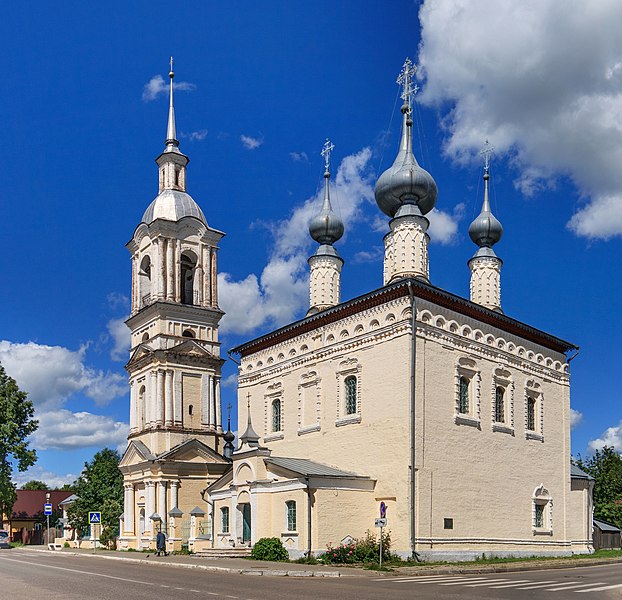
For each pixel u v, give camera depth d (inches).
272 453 1932.8
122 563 1568.7
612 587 1063.0
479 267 2304.4
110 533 2466.8
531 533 1834.4
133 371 2428.6
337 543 1521.9
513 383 1877.5
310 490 1515.7
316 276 2278.5
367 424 1659.7
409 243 1925.4
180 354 2317.9
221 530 1827.0
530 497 1856.5
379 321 1685.5
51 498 4384.8
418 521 1530.5
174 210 2445.9
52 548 2591.0
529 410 1943.9
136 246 2507.4
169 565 1448.1
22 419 3107.8
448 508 1601.9
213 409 2352.4
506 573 1370.6
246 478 1702.8
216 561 1485.0
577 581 1170.0
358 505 1574.8
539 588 1034.7
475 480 1686.8
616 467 3137.3
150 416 2285.9
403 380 1595.7
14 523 4185.5
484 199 2374.5
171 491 2174.0
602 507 2957.7
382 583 1079.6
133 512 2310.5
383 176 2048.5
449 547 1581.0
